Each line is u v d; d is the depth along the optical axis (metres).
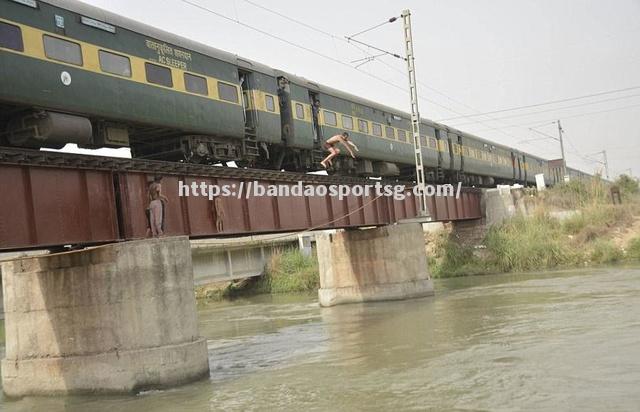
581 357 13.66
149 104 17.81
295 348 20.16
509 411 10.44
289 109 25.70
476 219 45.09
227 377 15.84
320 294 33.41
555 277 32.56
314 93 28.22
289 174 23.88
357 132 30.69
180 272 15.34
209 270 46.25
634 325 16.64
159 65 18.44
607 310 19.66
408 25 31.62
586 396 10.77
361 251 32.06
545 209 43.84
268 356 19.05
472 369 13.85
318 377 14.97
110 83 16.55
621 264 35.66
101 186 15.70
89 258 15.18
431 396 11.95
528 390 11.59
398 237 31.08
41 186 14.21
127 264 14.89
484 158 48.31
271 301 42.41
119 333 14.84
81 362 15.00
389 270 31.27
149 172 17.00
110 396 14.61
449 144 42.47
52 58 15.02
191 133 20.33
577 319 18.61
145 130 19.31
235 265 48.78
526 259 39.72
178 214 18.02
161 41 18.73
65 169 14.81
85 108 15.78
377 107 33.28
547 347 15.13
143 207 16.72
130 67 17.34
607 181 51.34
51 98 14.89
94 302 15.08
